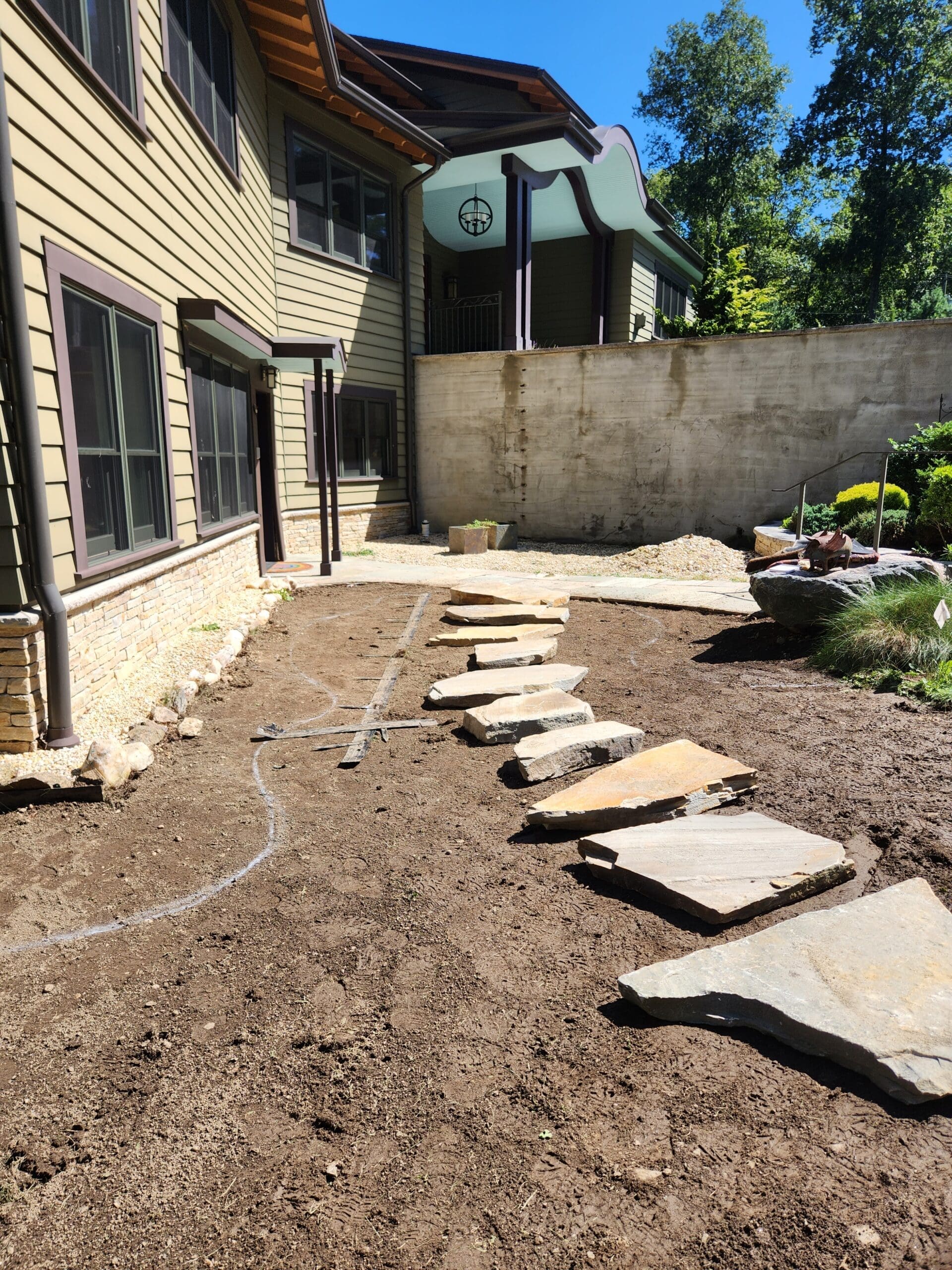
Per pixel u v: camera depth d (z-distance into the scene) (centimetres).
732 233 3534
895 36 3031
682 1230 183
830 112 3192
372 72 1394
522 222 1482
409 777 460
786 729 475
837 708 500
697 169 3406
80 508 493
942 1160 195
